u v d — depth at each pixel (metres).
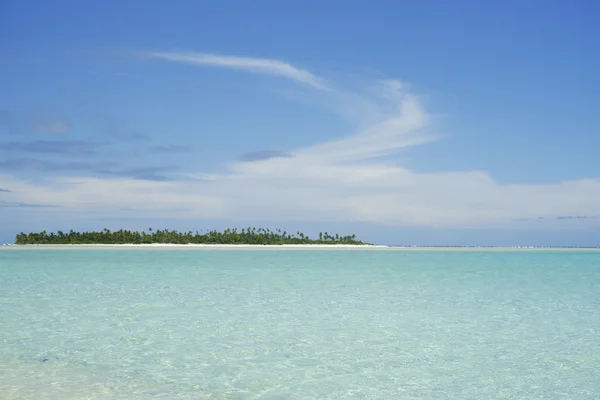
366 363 10.04
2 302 17.84
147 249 84.62
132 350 10.95
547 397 8.15
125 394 8.06
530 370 9.61
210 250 83.38
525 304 18.09
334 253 75.69
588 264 45.97
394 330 13.21
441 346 11.50
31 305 17.17
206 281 25.98
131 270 33.53
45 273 30.61
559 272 34.97
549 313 16.12
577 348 11.39
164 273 31.16
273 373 9.34
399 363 10.05
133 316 15.06
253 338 12.17
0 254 58.22
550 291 22.38
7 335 12.38
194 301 18.28
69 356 10.42
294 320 14.54
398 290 22.27
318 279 27.77
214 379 8.98
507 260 54.38
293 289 22.38
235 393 8.23
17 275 29.00
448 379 9.05
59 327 13.42
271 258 54.28
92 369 9.49
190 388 8.45
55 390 8.16
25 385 8.41
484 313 16.05
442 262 49.00
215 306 17.14
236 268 36.56
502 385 8.73
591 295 20.84
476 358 10.47
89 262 42.44
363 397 8.09
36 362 9.93
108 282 25.08
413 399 8.02
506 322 14.48
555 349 11.27
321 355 10.63
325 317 15.09
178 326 13.59
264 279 27.50
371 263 45.88
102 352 10.77
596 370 9.65
